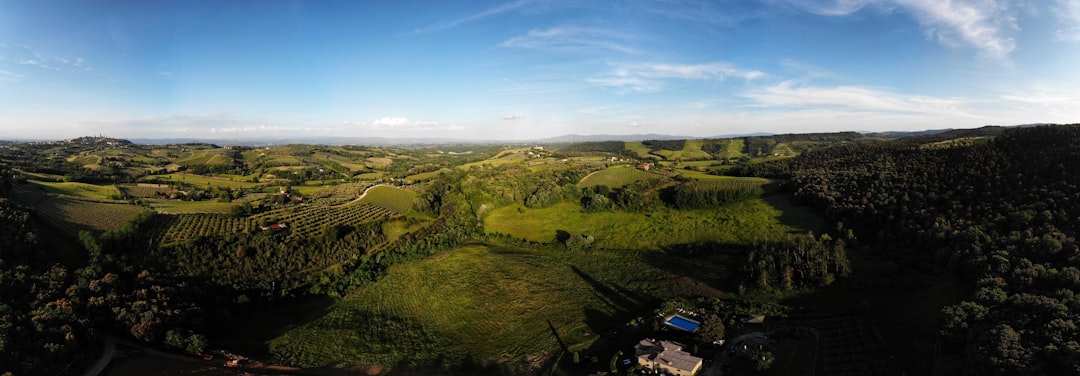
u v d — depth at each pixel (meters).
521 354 54.62
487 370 51.50
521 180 134.00
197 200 121.06
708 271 74.88
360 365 52.47
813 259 67.56
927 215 70.25
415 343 57.88
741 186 112.44
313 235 88.31
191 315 55.50
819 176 106.06
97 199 96.81
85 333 46.88
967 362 39.81
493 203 119.31
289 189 147.25
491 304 68.50
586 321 61.69
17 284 49.72
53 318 46.19
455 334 60.19
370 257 87.81
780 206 99.06
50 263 56.81
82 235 65.31
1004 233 58.81
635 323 59.25
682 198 107.56
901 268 64.38
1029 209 60.00
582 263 85.19
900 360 46.25
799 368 46.34
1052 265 49.50
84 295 52.34
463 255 91.25
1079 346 35.97
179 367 47.25
